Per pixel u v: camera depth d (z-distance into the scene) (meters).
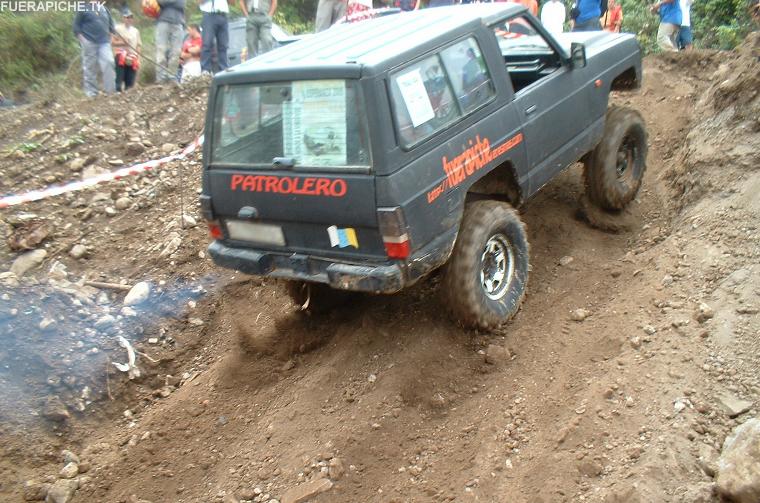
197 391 5.29
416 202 4.24
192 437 4.86
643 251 5.67
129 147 8.41
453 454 4.12
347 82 4.17
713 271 4.82
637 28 13.23
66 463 4.82
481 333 4.91
